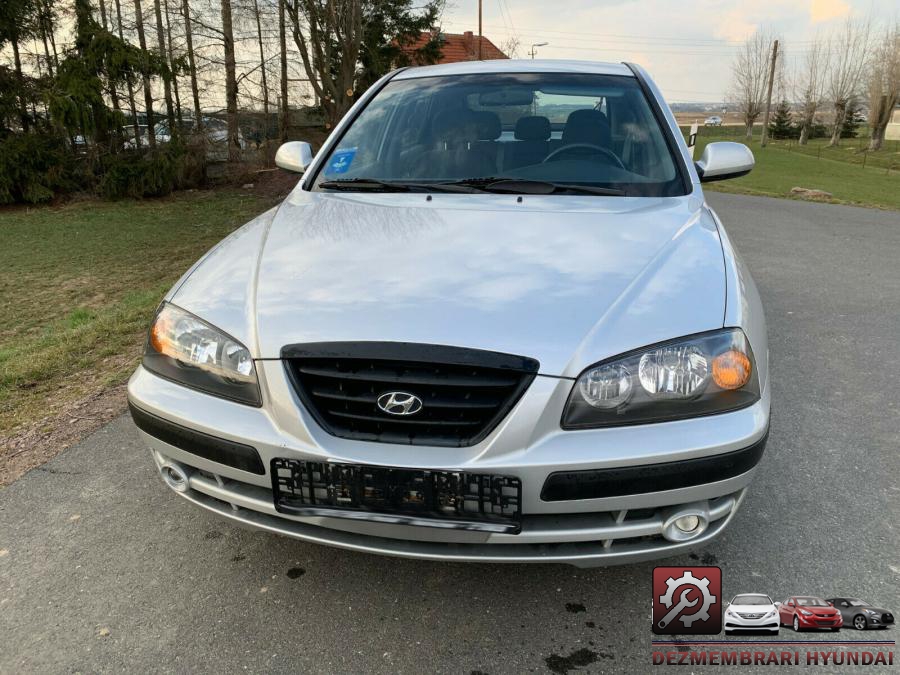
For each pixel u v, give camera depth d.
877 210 12.13
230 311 1.85
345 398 1.66
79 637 1.87
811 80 74.19
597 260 1.94
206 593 2.04
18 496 2.58
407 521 1.64
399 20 25.92
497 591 2.05
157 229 14.54
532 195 2.55
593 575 2.12
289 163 3.17
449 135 2.91
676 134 2.85
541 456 1.59
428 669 1.76
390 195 2.62
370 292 1.81
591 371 1.62
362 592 2.04
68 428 3.17
